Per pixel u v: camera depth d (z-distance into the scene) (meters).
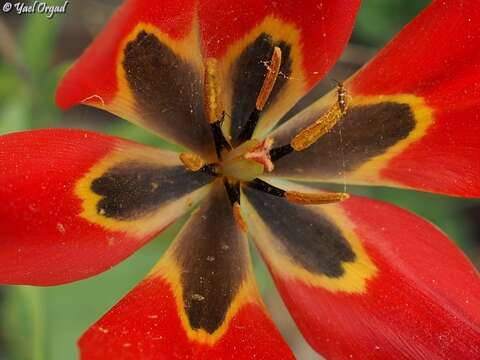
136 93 0.26
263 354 0.25
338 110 0.26
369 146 0.28
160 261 0.26
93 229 0.25
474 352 0.26
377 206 0.29
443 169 0.28
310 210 0.28
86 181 0.25
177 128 0.27
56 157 0.24
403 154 0.28
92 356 0.22
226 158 0.27
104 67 0.23
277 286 0.27
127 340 0.23
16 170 0.23
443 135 0.28
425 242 0.28
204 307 0.26
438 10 0.27
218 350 0.25
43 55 0.35
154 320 0.25
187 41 0.26
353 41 0.41
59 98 0.22
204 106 0.27
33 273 0.23
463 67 0.27
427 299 0.27
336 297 0.27
